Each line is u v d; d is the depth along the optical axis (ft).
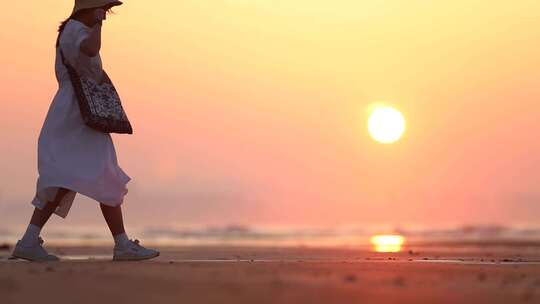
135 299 21.57
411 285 26.18
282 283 25.82
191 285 25.00
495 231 311.06
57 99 39.32
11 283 25.30
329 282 26.53
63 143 38.86
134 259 39.50
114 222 39.58
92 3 39.37
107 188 39.09
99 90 39.45
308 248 98.32
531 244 134.00
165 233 279.90
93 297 21.99
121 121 39.70
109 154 39.58
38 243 39.19
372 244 139.23
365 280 27.61
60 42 39.27
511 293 23.86
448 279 28.84
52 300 21.39
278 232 303.27
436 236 248.73
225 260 43.06
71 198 39.96
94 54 38.93
